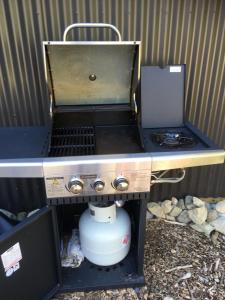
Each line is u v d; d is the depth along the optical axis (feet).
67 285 4.78
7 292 3.81
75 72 4.54
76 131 4.63
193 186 7.02
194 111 6.24
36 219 3.90
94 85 4.75
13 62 5.41
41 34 5.24
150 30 5.40
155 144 4.21
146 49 5.57
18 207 6.75
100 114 4.75
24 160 3.51
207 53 5.69
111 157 3.59
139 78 4.48
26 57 5.39
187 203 6.86
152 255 5.61
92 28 5.25
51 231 4.26
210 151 3.77
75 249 5.27
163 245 5.89
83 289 4.77
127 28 5.34
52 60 4.32
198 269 5.32
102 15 5.19
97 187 3.63
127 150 4.01
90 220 4.88
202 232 6.27
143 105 5.01
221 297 4.76
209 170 6.85
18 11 5.01
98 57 4.41
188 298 4.74
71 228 5.87
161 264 5.41
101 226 4.76
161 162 3.66
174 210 6.74
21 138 4.59
